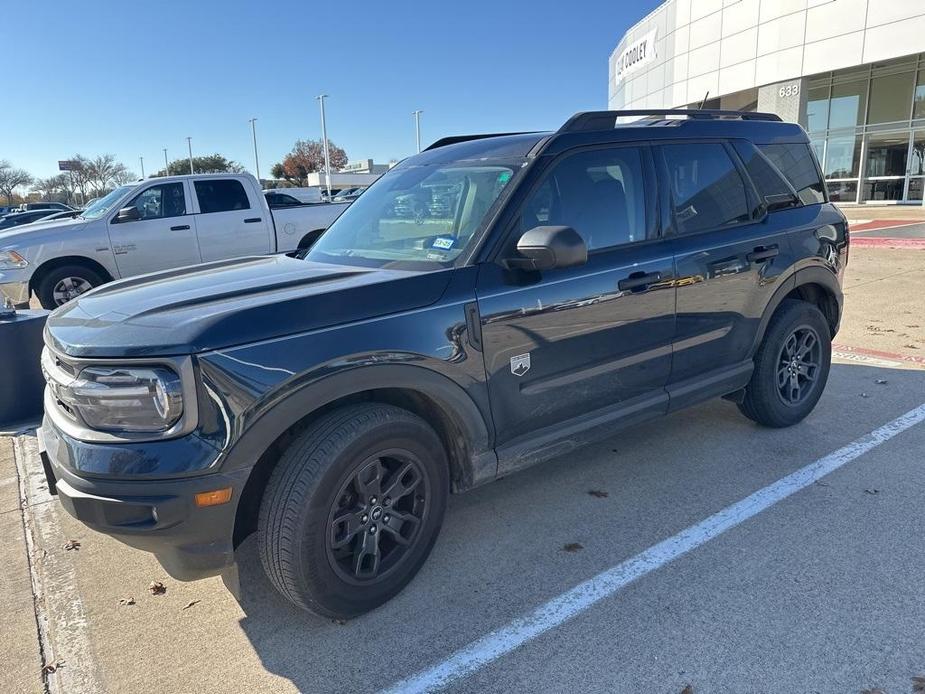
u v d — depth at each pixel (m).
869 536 3.26
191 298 2.71
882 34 22.58
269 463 2.70
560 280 3.17
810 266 4.38
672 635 2.65
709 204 3.93
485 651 2.62
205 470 2.34
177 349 2.32
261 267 3.41
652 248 3.57
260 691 2.48
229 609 2.96
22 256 8.75
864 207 25.25
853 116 25.66
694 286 3.72
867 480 3.82
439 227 3.28
